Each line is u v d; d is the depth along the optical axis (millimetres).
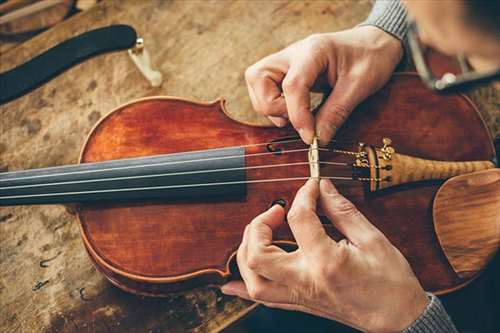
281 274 479
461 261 525
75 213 577
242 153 543
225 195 540
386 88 574
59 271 587
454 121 562
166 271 527
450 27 342
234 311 569
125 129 569
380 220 535
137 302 573
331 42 558
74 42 621
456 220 527
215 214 537
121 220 540
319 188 510
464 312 714
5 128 648
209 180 535
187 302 572
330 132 542
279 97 561
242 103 649
